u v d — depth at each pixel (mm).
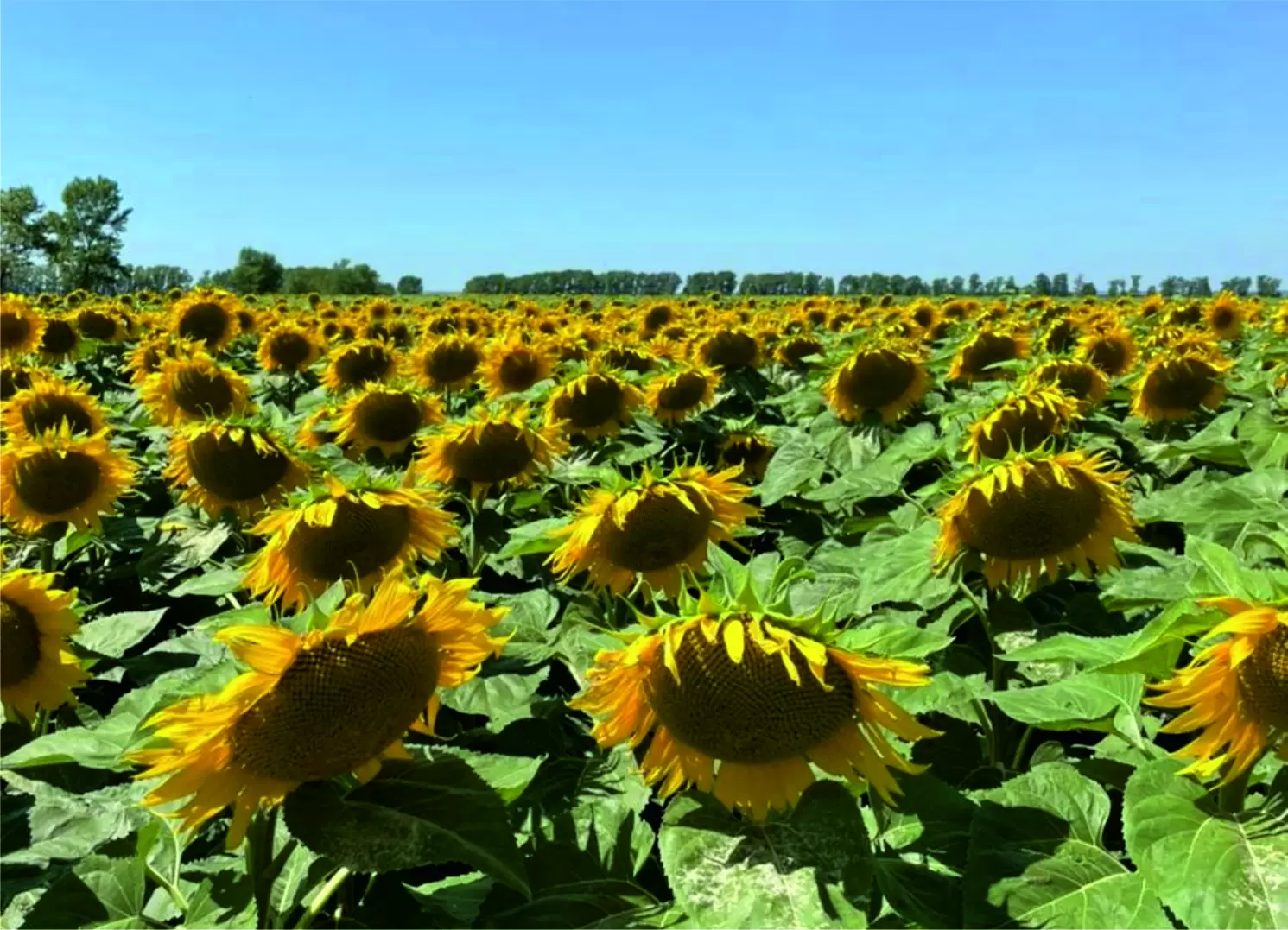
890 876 2691
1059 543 4152
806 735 2650
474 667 3510
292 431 8781
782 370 13914
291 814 2494
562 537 4590
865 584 4531
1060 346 14195
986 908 2482
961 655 4344
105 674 4473
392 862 2391
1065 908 2445
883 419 8961
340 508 4082
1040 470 4141
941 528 4508
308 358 13445
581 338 13508
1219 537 4383
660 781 3451
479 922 2873
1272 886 2227
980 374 10422
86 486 6531
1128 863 2918
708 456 9320
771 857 2537
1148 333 16578
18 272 81438
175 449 6441
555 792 3850
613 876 3098
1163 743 3893
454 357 10914
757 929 2352
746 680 2605
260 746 2451
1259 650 2375
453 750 2977
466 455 6141
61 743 2914
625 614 4887
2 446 6512
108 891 2828
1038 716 3037
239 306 19109
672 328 16781
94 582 6637
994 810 2760
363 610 2477
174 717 2354
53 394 8398
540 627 4551
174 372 8898
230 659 2594
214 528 6324
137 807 3270
